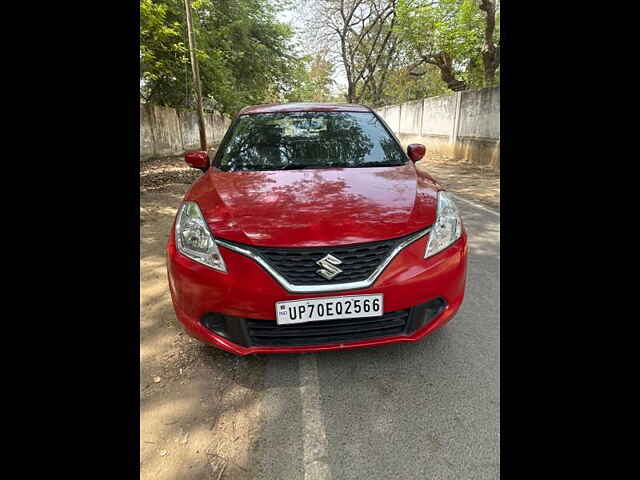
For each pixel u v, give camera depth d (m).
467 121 10.30
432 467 1.43
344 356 2.07
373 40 23.30
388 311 1.73
